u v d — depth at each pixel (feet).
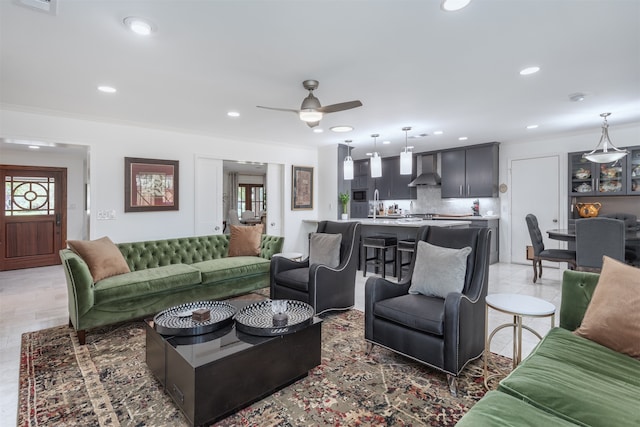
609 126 16.14
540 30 7.02
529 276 17.31
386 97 11.43
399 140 19.93
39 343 9.35
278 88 10.37
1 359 8.40
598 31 7.08
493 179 20.84
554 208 19.07
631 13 6.38
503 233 21.44
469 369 7.84
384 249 16.84
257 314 8.11
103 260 10.64
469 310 7.30
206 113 13.19
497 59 8.43
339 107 9.45
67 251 10.44
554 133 18.02
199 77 9.43
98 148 13.84
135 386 7.19
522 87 10.49
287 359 7.11
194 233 16.67
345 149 22.15
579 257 12.69
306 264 12.87
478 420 3.80
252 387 6.49
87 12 6.19
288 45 7.60
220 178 17.83
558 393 4.16
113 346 9.20
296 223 21.33
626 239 12.57
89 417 6.15
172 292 11.27
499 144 21.33
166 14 6.30
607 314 5.63
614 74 9.47
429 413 6.25
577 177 18.13
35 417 6.14
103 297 9.61
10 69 8.75
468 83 10.12
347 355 8.63
